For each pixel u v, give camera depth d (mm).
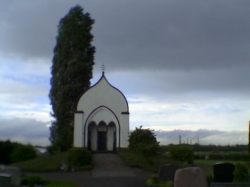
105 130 52312
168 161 42062
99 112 52062
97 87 52562
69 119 53531
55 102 54750
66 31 56406
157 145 41406
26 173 37062
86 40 56625
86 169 38594
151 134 46906
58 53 56344
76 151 39781
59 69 55375
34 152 48250
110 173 36500
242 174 24750
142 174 35906
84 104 51906
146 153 40406
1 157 48688
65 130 52938
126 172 36969
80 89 54094
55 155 44938
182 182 19891
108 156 45688
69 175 35594
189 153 44719
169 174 28250
